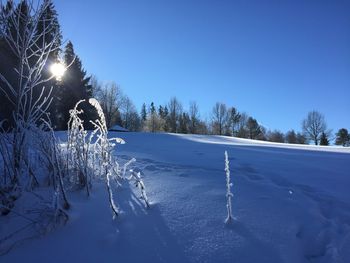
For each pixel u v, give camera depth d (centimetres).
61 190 291
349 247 238
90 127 2655
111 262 222
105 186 340
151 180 370
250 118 5716
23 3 346
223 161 518
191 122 5391
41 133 315
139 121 5619
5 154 316
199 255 226
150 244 238
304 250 241
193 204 300
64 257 229
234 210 290
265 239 244
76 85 2862
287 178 415
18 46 324
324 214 301
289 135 5844
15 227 260
